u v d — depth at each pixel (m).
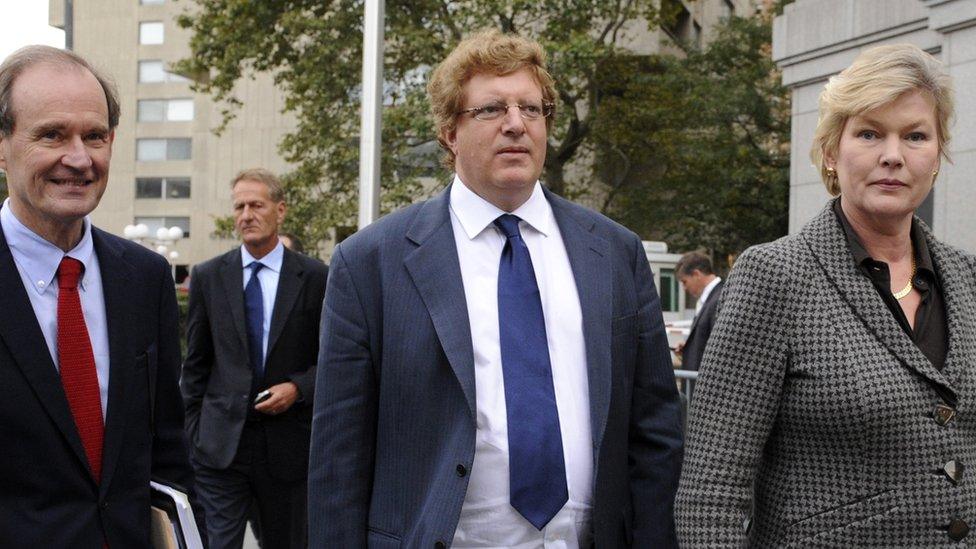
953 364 2.03
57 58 2.23
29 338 2.18
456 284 2.30
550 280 2.37
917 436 1.98
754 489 2.21
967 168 8.66
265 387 4.50
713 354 2.15
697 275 7.98
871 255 2.15
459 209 2.40
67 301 2.28
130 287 2.40
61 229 2.26
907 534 1.97
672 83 23.39
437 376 2.25
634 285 2.46
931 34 9.77
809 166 11.83
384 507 2.28
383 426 2.31
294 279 4.62
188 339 4.66
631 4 20.89
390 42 18.28
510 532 2.21
